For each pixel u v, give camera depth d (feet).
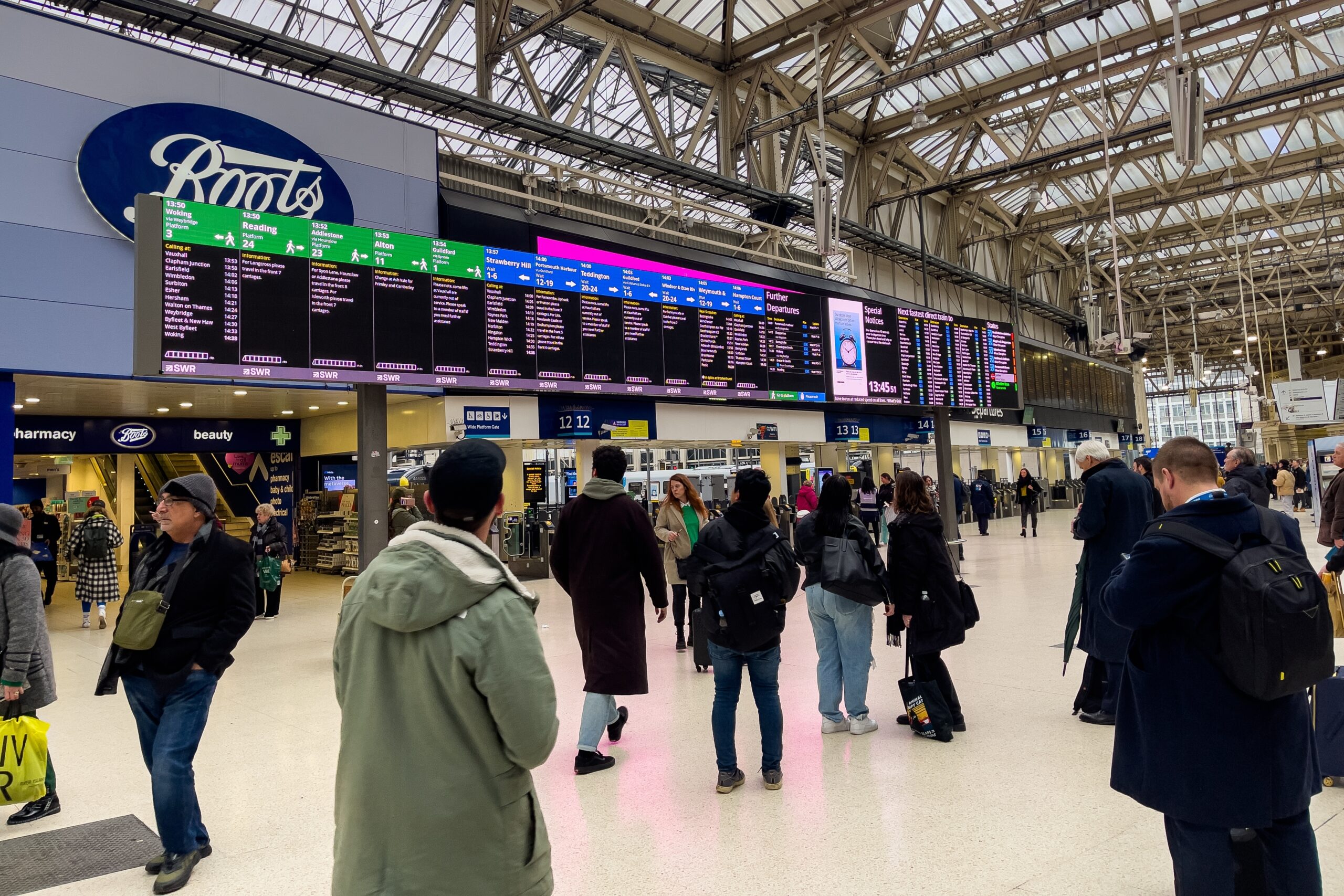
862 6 49.03
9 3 26.30
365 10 45.73
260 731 15.51
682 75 55.57
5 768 10.80
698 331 36.42
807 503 31.71
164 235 20.03
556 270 30.89
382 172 34.53
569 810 11.00
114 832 11.02
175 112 29.19
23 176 26.30
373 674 4.70
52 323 26.68
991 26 46.80
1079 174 77.92
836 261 69.36
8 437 26.25
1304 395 92.38
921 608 13.41
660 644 23.02
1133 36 54.03
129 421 42.57
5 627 10.73
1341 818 9.86
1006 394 48.26
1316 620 5.99
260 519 30.09
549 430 41.65
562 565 13.16
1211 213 96.12
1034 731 13.58
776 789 11.47
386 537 24.14
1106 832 9.62
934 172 80.28
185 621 9.52
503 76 52.54
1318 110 62.59
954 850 9.35
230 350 20.89
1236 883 6.73
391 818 4.55
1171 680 6.53
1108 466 13.97
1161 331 143.43
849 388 41.32
